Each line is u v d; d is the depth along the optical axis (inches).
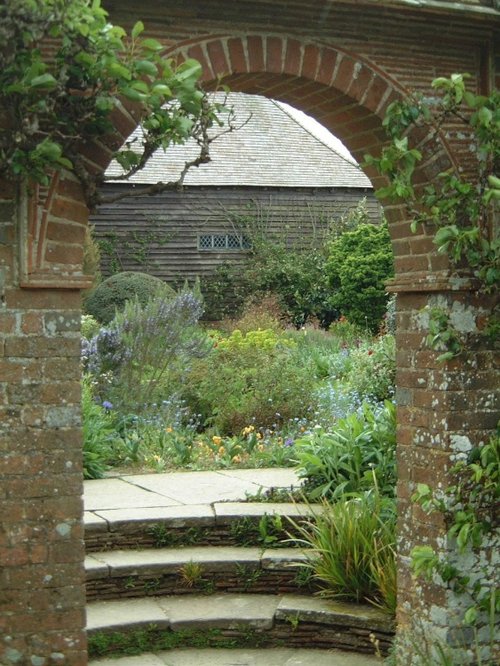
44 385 163.3
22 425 162.2
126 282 653.3
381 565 212.4
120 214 805.9
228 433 381.7
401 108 175.0
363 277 686.5
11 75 147.7
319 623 208.7
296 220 841.5
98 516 240.2
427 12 177.5
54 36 149.7
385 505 226.7
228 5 169.3
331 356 523.5
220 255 825.5
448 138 184.2
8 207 159.9
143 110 160.6
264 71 173.2
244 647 209.3
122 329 397.4
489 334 183.0
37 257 160.2
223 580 225.3
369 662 200.4
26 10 142.5
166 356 407.5
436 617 183.0
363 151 196.5
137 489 278.5
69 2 144.6
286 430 370.9
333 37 177.3
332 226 828.6
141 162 163.2
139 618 208.4
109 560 225.3
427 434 186.7
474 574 183.3
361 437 256.8
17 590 162.7
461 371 183.2
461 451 182.5
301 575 223.1
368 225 711.7
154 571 222.8
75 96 153.9
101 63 148.8
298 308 792.9
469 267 182.4
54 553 164.2
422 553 177.0
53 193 160.6
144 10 165.8
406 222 190.2
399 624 193.6
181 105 159.8
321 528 220.5
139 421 365.7
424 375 187.6
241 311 794.8
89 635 201.9
